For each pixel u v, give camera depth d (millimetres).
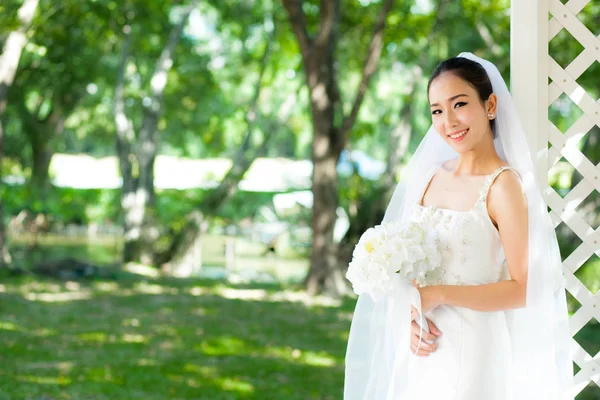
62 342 9258
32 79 21906
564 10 2922
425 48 17984
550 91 2951
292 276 19484
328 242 14477
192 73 24062
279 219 27688
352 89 30188
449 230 2791
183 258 19344
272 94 28750
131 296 13672
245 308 12633
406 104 18141
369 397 3051
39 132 23906
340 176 18969
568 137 2922
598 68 12641
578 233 2912
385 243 2742
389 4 13867
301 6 13867
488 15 17078
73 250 23125
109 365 8078
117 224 29219
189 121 27219
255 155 20844
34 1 15195
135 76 25031
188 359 8562
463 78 2746
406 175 3141
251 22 22219
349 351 3115
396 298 2725
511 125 2803
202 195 24406
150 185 20078
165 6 21203
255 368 8219
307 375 8023
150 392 7074
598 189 2895
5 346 8820
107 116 29344
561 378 2783
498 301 2676
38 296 13109
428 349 2824
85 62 22047
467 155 2855
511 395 2770
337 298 14000
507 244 2709
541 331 2699
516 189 2717
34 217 24266
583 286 2920
